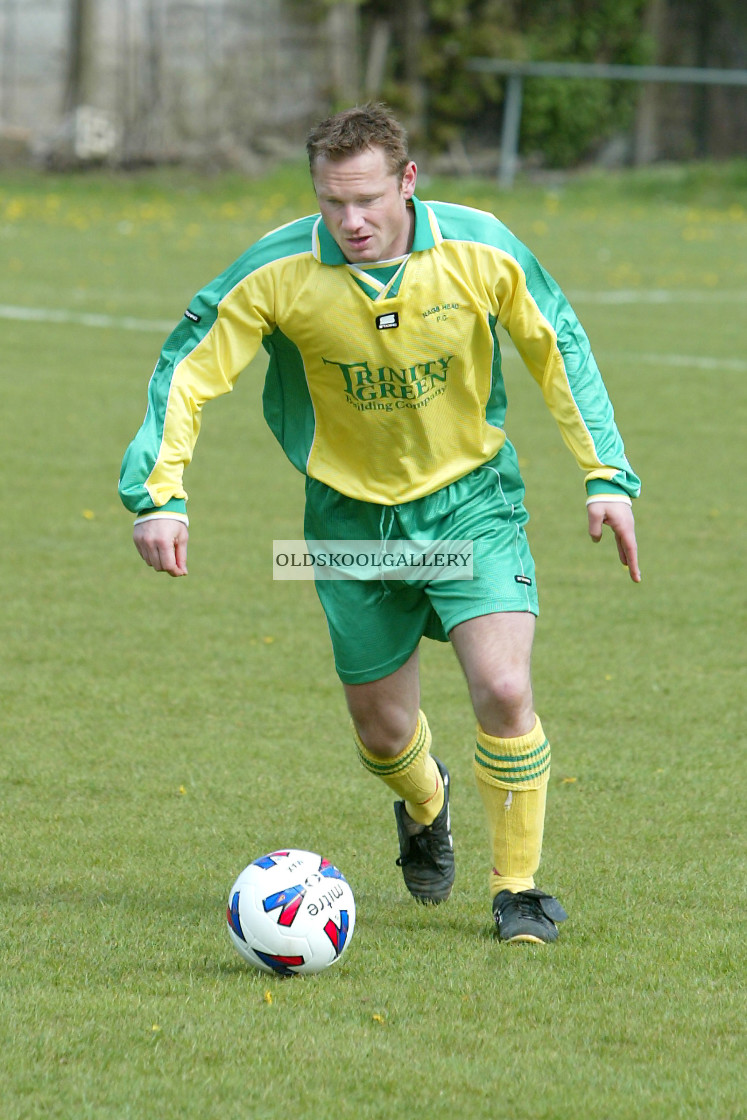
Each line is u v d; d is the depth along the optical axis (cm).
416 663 1412
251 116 10294
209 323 1320
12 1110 948
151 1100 968
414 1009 1133
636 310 5841
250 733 1936
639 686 2142
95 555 2770
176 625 2394
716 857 1545
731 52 12056
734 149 12106
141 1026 1083
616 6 11375
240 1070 1013
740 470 3525
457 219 1306
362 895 1451
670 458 3622
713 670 2220
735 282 6631
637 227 8575
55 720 1956
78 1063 1020
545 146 11375
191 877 1462
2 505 3077
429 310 1287
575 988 1185
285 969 1195
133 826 1608
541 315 1323
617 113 11631
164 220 8156
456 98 10931
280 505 3159
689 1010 1141
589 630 2400
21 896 1391
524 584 1352
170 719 1978
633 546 1317
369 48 10725
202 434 3825
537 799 1336
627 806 1705
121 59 9819
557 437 3909
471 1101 980
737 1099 989
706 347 5138
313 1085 997
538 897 1318
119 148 9850
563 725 1983
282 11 10269
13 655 2219
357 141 1220
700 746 1911
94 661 2203
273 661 2238
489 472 1377
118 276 6181
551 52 11275
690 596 2595
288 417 1392
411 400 1316
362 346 1295
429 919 1385
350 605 1377
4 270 6203
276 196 9450
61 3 9700
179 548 1295
